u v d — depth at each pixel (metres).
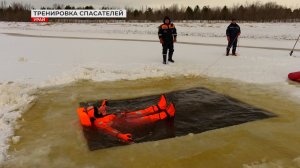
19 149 4.48
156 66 10.98
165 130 5.09
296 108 6.27
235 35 13.46
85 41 21.48
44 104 6.62
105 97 7.17
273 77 9.18
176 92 7.57
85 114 5.21
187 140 4.71
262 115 5.83
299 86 8.09
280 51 15.60
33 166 4.02
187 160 4.10
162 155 4.24
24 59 12.27
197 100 6.83
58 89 7.88
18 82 8.42
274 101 6.78
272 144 4.57
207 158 4.15
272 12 55.19
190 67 10.84
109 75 9.48
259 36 27.89
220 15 57.59
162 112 5.56
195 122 5.46
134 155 4.25
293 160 4.05
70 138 4.84
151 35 29.67
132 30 38.31
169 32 11.41
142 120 5.38
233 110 6.13
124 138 4.65
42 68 10.42
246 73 9.79
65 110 6.23
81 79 8.94
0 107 6.24
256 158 4.15
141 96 7.27
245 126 5.27
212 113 5.95
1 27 43.41
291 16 54.19
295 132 5.02
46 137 4.89
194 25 44.22
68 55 13.85
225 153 4.29
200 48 17.25
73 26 46.25
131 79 9.08
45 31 35.41
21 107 6.32
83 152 4.36
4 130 5.12
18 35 26.64
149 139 4.75
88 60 12.33
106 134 4.91
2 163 4.08
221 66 11.02
